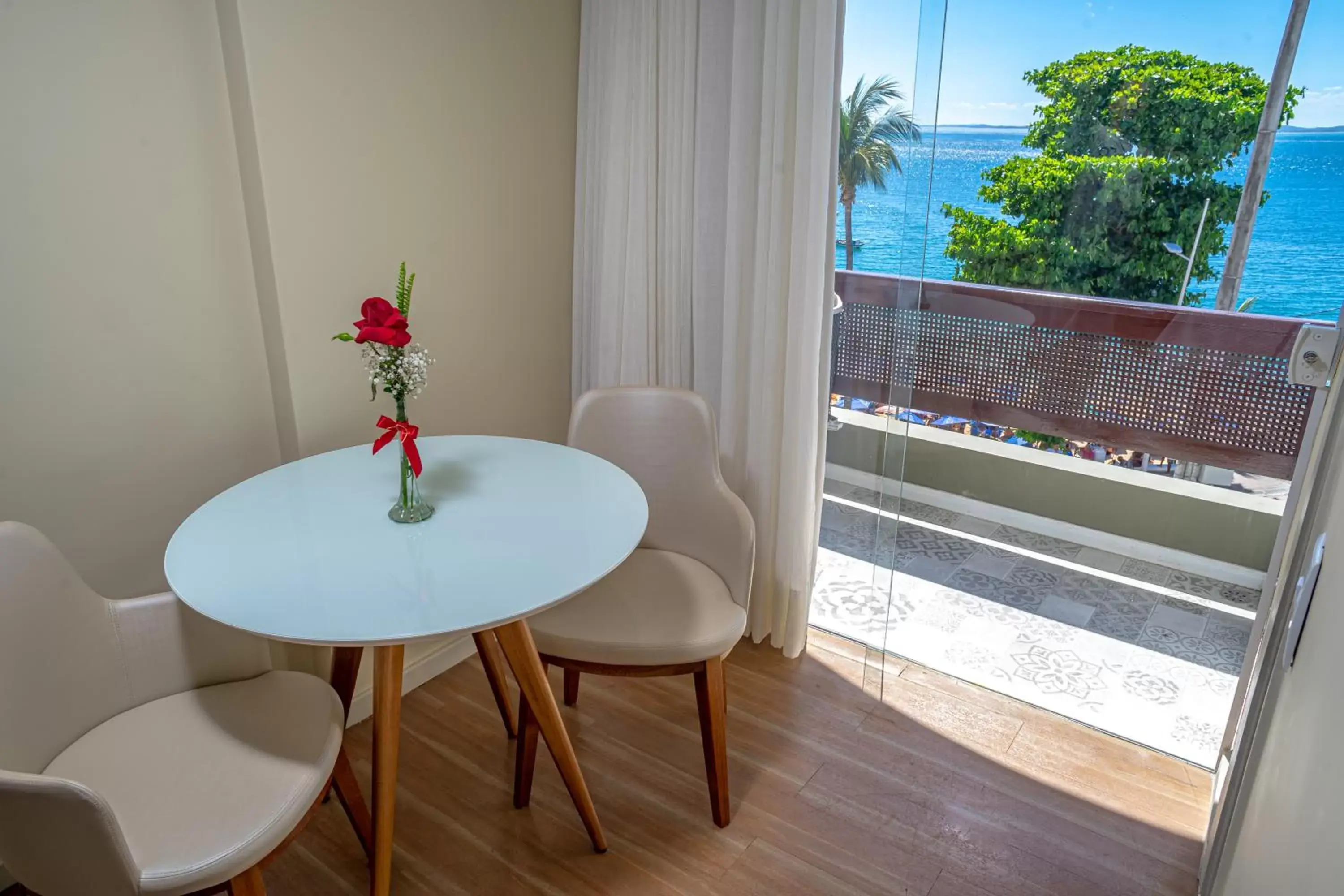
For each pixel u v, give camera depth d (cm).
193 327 191
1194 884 176
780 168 218
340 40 192
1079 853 184
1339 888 66
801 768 208
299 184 191
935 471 241
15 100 158
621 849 184
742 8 214
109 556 188
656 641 176
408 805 196
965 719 226
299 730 149
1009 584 238
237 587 143
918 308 216
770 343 231
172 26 175
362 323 159
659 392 215
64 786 108
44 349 170
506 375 255
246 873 130
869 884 175
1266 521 193
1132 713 224
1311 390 178
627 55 235
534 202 250
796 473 236
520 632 170
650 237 244
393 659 156
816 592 267
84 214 170
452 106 220
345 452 205
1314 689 97
